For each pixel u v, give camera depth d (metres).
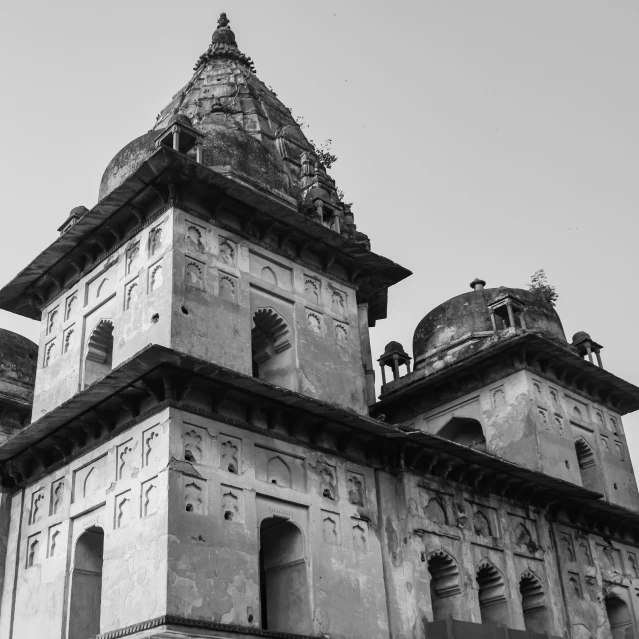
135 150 16.52
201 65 21.75
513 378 18.86
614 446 20.39
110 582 11.98
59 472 13.95
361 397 15.48
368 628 13.35
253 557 12.23
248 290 14.47
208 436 12.50
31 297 16.58
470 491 16.19
